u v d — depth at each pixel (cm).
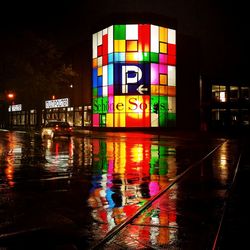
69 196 866
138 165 1491
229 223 638
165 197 859
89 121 5825
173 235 570
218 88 6381
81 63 6084
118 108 5062
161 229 602
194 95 5806
